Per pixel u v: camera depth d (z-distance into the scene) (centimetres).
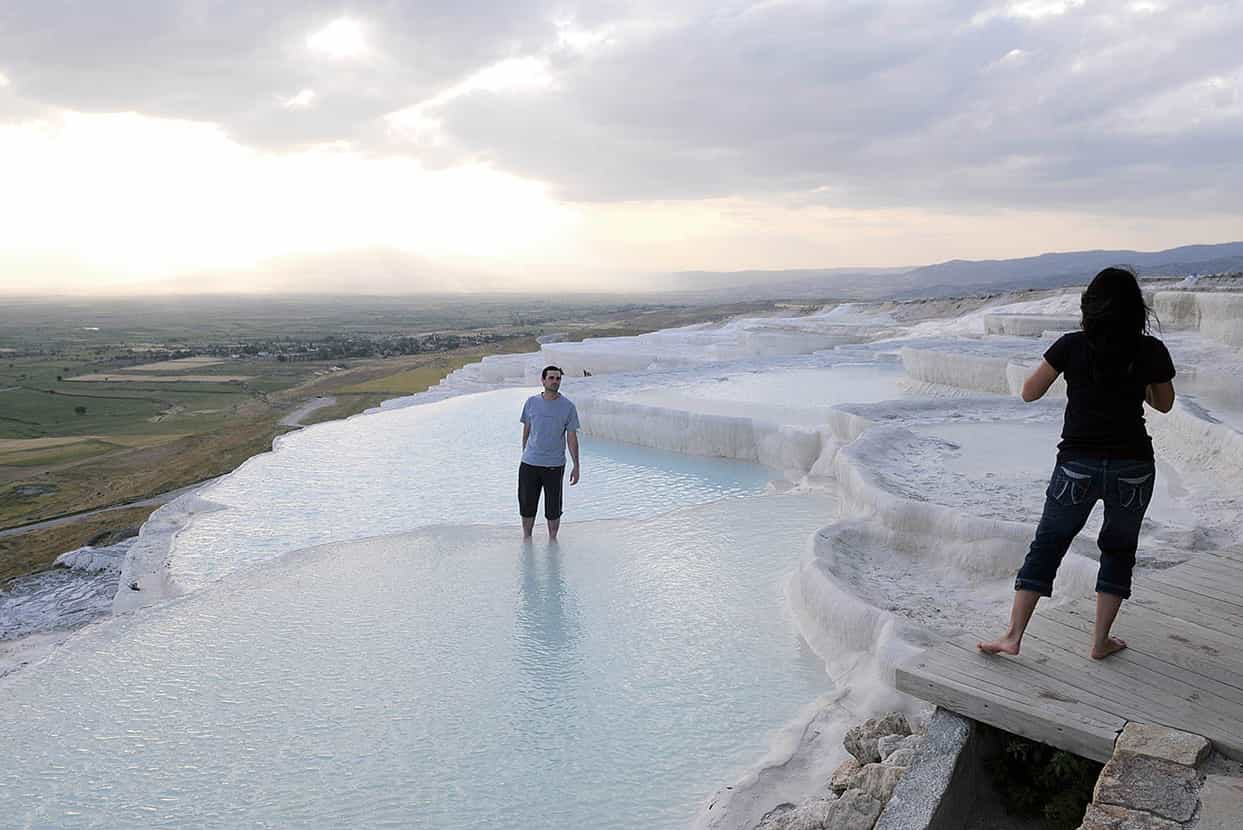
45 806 394
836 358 1994
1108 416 293
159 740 448
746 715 447
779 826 331
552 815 368
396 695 484
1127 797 244
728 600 610
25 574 1245
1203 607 364
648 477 1073
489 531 806
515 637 557
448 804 379
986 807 308
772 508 858
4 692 509
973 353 1466
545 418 745
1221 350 1291
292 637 575
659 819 362
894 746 355
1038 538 316
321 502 1033
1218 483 700
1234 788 242
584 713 455
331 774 407
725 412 1241
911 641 457
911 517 645
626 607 602
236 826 371
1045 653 329
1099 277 295
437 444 1388
